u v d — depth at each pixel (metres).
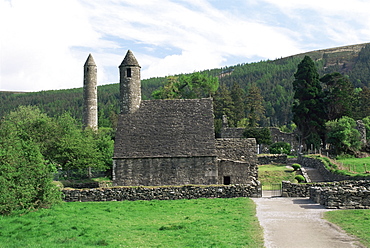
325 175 48.75
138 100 45.12
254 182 36.62
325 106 82.44
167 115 43.91
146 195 33.38
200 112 43.91
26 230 21.16
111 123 134.12
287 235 18.58
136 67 45.41
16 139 30.81
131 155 40.44
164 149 40.72
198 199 32.59
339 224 20.47
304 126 81.81
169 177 39.97
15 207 26.33
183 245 17.31
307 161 58.19
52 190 28.61
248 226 20.84
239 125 115.81
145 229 21.05
